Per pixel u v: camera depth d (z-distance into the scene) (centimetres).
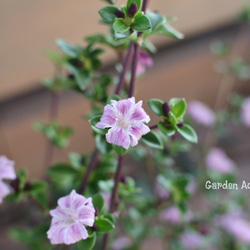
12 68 46
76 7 46
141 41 29
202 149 53
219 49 50
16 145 52
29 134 52
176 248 40
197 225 40
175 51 57
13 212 51
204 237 40
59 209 27
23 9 44
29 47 46
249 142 65
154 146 28
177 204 34
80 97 52
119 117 27
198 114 47
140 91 58
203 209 54
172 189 34
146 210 36
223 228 42
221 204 44
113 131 27
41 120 52
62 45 31
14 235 34
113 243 39
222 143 64
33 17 45
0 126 49
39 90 50
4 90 48
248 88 68
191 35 57
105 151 29
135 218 36
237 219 43
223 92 64
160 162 40
